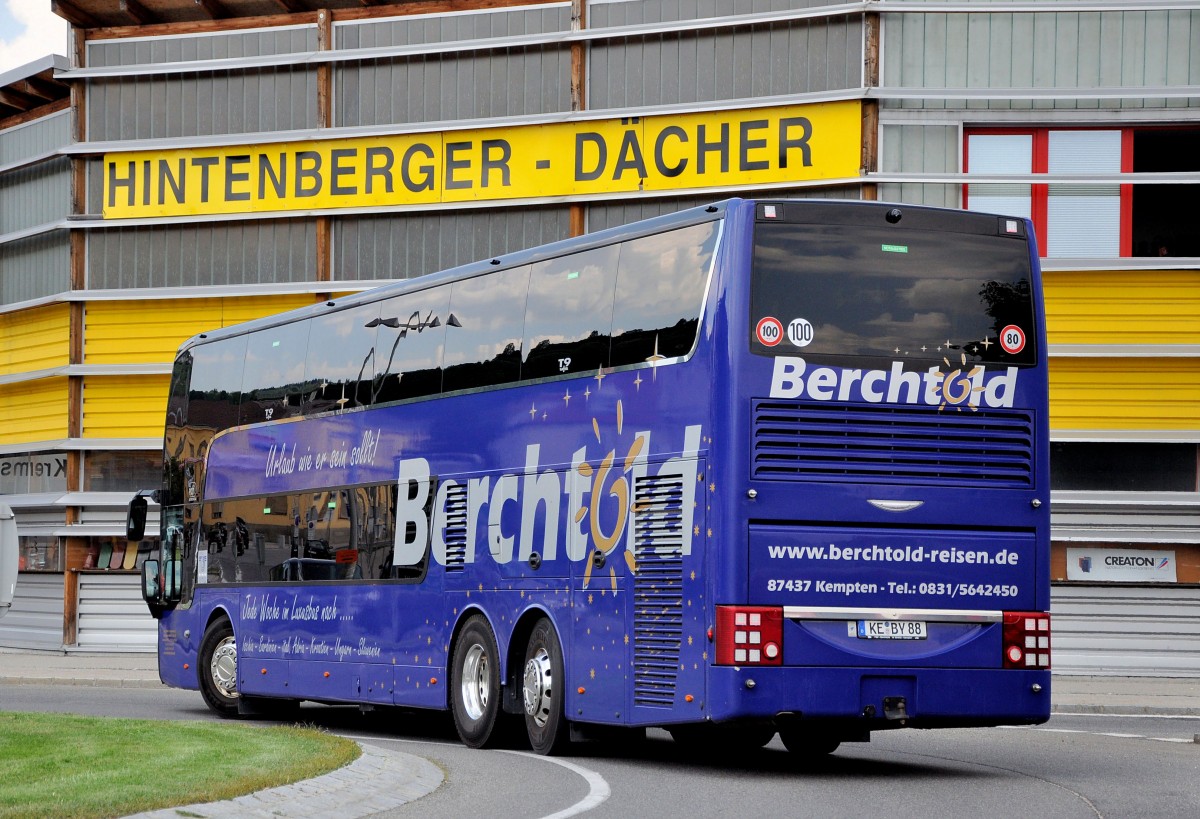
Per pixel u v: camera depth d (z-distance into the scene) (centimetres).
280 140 3869
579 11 3634
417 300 2238
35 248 4322
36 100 4428
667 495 1691
